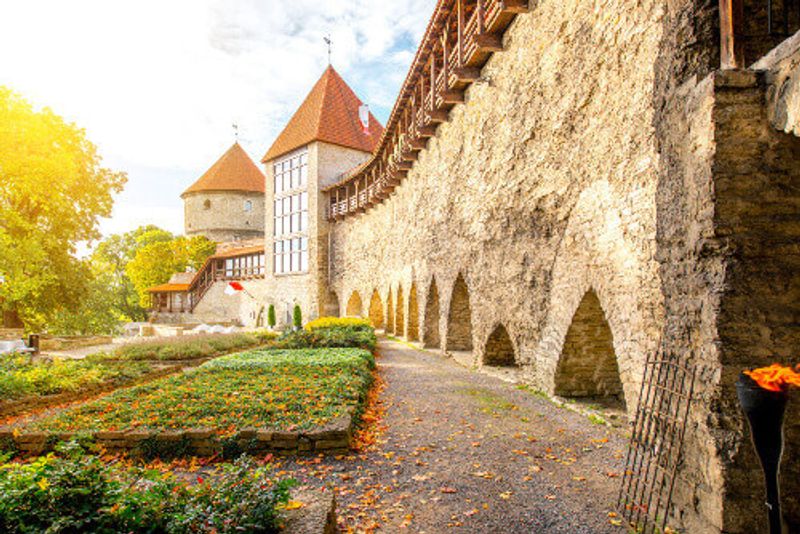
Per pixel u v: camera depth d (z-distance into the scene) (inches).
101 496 100.7
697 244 133.5
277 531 106.6
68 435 199.3
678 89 146.4
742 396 102.7
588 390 306.8
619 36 230.4
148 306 1811.0
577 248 276.5
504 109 387.2
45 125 824.9
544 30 316.5
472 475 181.2
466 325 555.5
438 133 591.2
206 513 102.4
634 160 217.2
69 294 915.4
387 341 786.8
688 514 135.7
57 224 887.7
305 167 1332.4
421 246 669.3
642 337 209.9
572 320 283.1
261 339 755.4
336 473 181.9
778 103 120.3
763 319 123.4
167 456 197.2
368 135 1401.3
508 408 287.0
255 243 1582.2
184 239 1850.4
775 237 125.0
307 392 271.1
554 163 304.7
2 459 119.6
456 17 487.5
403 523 143.6
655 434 147.9
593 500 159.5
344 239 1216.2
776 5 157.6
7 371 361.4
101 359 507.2
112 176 984.9
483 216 435.8
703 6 145.1
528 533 138.6
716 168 126.2
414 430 240.8
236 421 216.2
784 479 125.6
